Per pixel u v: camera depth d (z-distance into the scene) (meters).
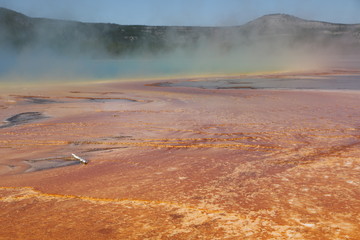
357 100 8.27
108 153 4.04
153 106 7.86
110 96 9.85
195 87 12.53
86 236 1.95
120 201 2.48
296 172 3.11
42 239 1.93
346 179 2.87
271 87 12.10
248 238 1.88
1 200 2.56
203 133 4.97
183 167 3.38
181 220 2.13
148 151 4.09
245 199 2.46
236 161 3.56
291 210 2.25
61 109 7.50
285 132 4.93
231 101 8.52
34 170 3.46
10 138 4.87
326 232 1.93
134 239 1.90
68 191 2.74
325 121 5.69
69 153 4.08
